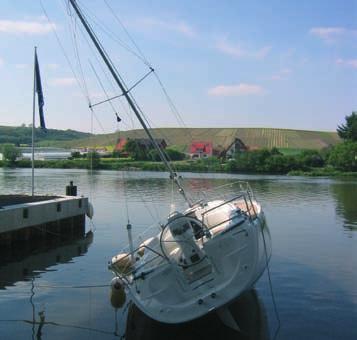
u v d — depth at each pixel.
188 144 157.25
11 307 14.39
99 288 16.45
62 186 61.25
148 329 12.58
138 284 11.93
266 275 17.97
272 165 109.56
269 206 43.16
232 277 11.55
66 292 15.95
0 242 22.72
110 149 142.00
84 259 21.27
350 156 107.69
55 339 11.95
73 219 28.75
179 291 11.73
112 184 68.00
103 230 29.20
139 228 29.81
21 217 23.78
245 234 11.62
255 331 12.40
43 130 31.12
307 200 48.84
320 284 16.80
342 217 35.28
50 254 22.31
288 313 13.81
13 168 124.12
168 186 64.69
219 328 12.51
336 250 22.66
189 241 11.85
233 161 112.44
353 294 15.65
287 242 24.84
